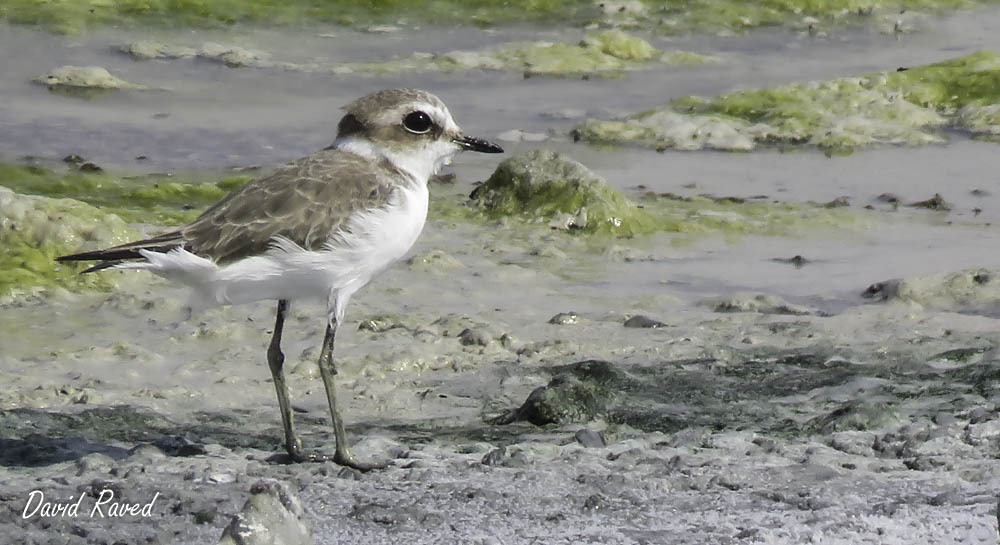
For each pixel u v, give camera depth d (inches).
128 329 487.8
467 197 662.5
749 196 673.0
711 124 769.6
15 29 884.6
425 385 436.1
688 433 384.2
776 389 430.6
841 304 531.8
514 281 551.2
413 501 317.4
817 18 983.6
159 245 340.5
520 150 733.3
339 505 313.7
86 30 893.2
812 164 722.8
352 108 377.7
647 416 406.9
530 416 405.1
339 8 957.8
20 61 839.1
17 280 527.8
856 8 1000.2
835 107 796.6
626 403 414.9
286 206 349.4
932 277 538.9
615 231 617.9
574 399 407.8
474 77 850.1
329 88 821.9
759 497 321.7
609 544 285.4
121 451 370.3
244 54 866.8
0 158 690.8
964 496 318.3
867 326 492.4
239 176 684.7
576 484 333.7
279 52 880.3
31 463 360.5
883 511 307.9
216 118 766.5
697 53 909.2
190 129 747.4
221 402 418.9
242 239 345.1
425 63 869.8
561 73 862.5
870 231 624.1
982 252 595.5
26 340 476.1
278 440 387.9
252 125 756.6
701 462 354.0
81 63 841.5
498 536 291.4
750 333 485.7
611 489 328.5
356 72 848.9
